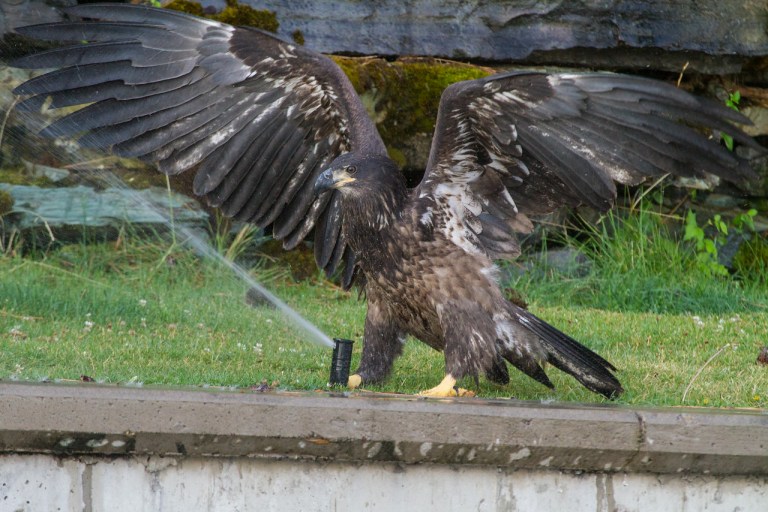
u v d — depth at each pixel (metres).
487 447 7.70
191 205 16.58
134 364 10.84
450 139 9.80
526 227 10.27
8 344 11.51
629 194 18.45
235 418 7.47
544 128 9.55
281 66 10.02
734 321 14.81
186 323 13.66
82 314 13.63
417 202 9.83
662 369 11.72
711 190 18.66
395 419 7.59
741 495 8.08
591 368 9.91
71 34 9.97
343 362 10.02
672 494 8.02
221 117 10.27
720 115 8.69
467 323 9.71
